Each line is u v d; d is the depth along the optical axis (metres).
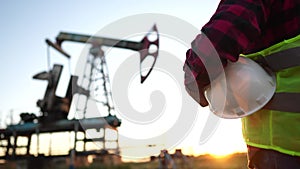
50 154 18.41
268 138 1.10
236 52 0.94
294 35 1.06
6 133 21.05
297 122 1.02
